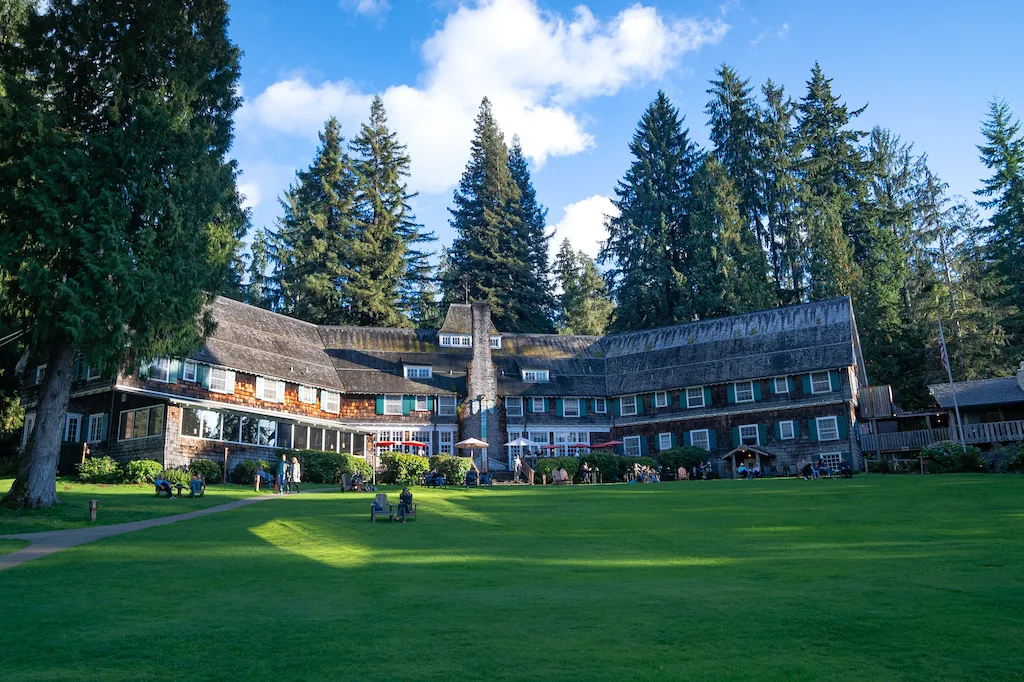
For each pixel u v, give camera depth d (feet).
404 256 255.09
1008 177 231.71
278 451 138.00
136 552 54.19
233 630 31.63
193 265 80.07
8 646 29.32
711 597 37.37
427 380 180.96
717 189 226.17
